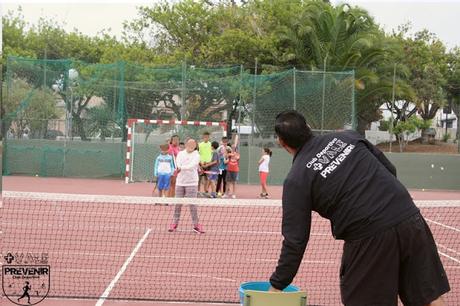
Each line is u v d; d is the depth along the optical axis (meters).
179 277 7.25
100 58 34.59
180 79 24.22
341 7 32.09
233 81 23.86
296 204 3.76
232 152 18.28
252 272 7.66
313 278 7.48
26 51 33.25
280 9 34.56
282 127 3.94
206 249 9.29
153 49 35.41
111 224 11.73
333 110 23.41
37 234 10.20
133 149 22.88
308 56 32.66
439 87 42.59
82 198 6.90
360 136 4.05
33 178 23.22
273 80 23.78
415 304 3.76
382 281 3.67
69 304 5.84
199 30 34.44
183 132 23.48
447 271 8.28
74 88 23.81
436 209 17.45
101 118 24.00
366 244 3.67
